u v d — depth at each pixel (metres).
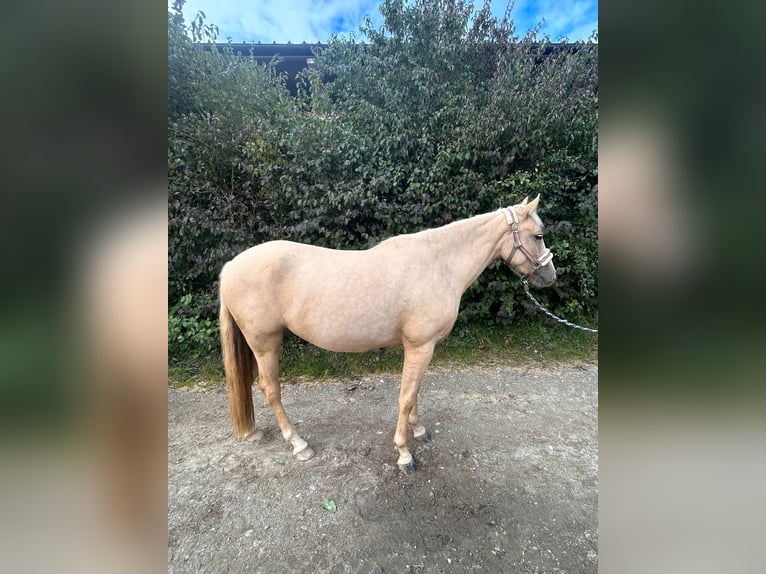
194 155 3.45
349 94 4.03
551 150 3.51
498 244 1.88
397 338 1.75
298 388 2.91
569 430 2.27
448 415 2.44
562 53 3.77
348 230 3.55
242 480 1.80
